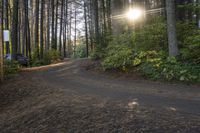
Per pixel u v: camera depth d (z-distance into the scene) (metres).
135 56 16.16
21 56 29.61
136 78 14.46
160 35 17.11
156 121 6.90
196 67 13.18
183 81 12.69
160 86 12.15
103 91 11.49
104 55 22.39
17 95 13.20
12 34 26.58
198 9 17.31
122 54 16.64
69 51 67.62
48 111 9.12
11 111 10.91
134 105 8.59
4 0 35.16
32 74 19.50
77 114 8.23
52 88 13.05
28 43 32.66
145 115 7.43
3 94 13.76
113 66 16.70
